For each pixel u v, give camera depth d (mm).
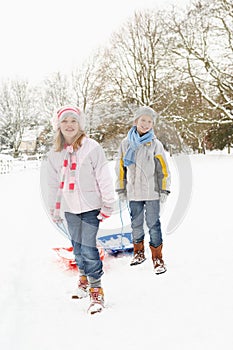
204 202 7266
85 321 2828
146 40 23109
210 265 3855
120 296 3260
